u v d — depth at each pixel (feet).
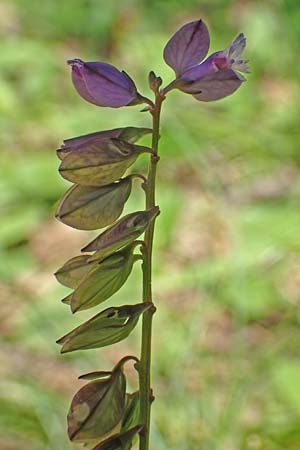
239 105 1.26
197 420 0.75
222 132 1.21
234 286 0.92
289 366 0.79
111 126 1.24
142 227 0.44
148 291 0.46
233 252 0.96
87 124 1.24
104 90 0.45
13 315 0.92
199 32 0.45
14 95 1.30
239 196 1.12
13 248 1.03
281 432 0.73
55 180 1.10
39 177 1.10
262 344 0.87
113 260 0.45
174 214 1.02
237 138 1.20
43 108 1.30
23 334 0.89
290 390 0.76
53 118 1.27
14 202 1.08
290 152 1.19
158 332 0.88
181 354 0.83
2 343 0.88
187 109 1.25
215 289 0.92
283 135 1.21
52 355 0.86
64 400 0.80
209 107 1.26
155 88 0.45
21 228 1.05
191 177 1.14
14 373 0.83
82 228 0.45
